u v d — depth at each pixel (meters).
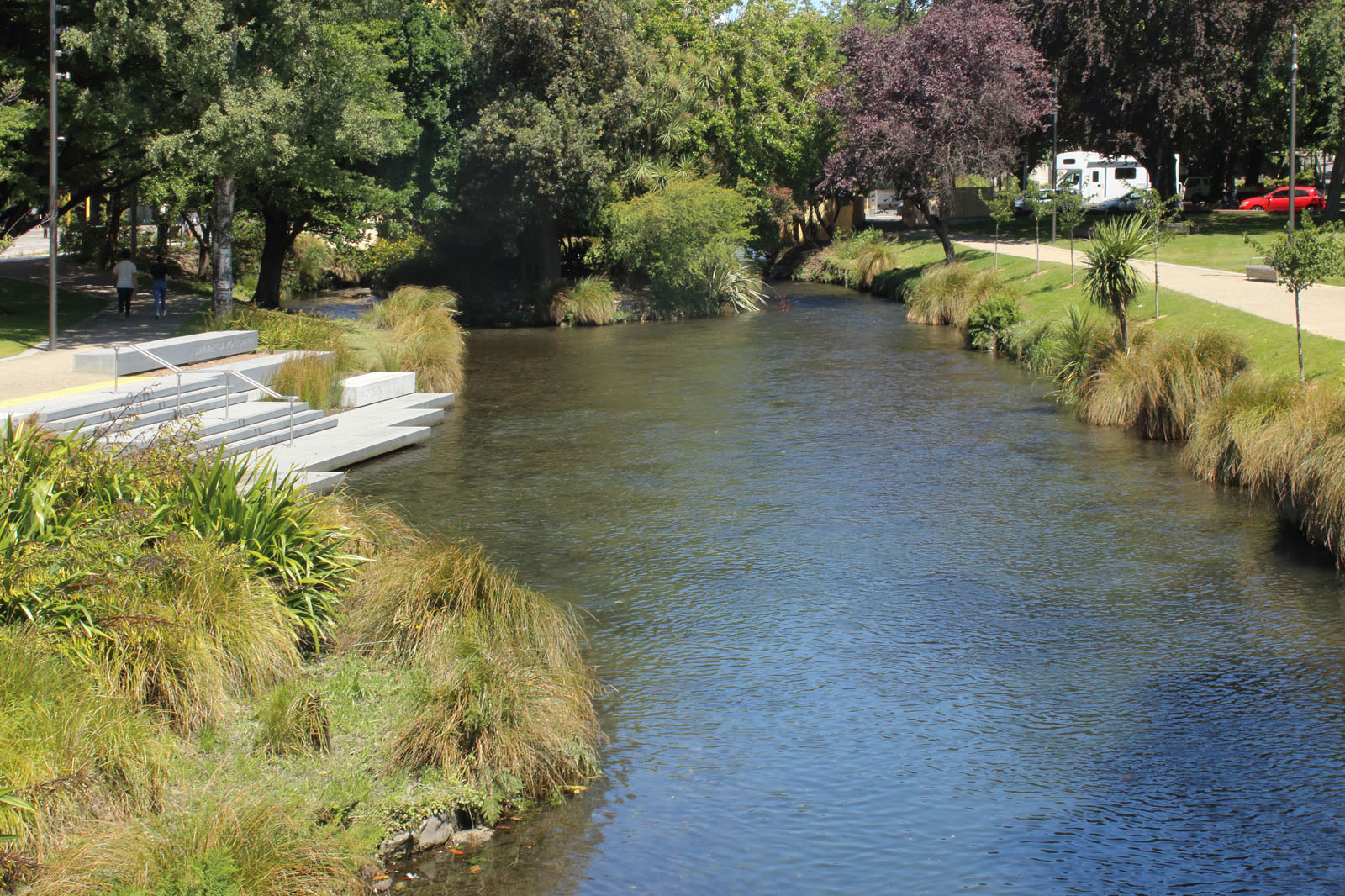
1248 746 8.23
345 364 23.53
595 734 8.41
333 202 35.41
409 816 7.00
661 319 40.56
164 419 16.66
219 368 20.12
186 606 8.14
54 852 5.96
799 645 10.23
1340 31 43.34
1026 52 41.62
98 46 23.44
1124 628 10.55
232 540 9.27
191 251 49.84
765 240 57.25
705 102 49.22
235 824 6.22
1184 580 11.80
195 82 24.17
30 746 6.45
